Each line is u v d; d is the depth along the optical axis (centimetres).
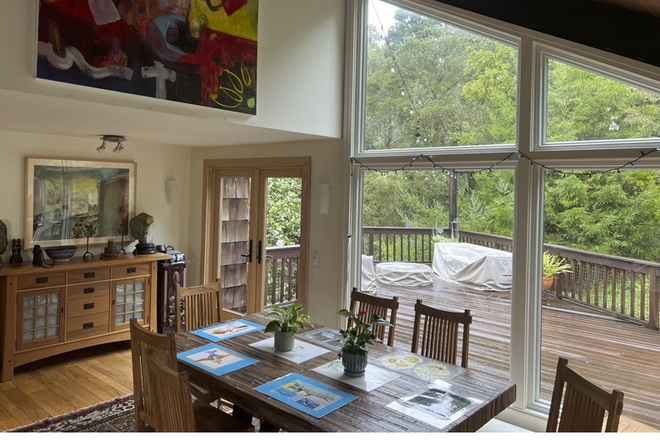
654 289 301
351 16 442
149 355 205
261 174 520
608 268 318
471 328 377
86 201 489
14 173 438
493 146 362
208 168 569
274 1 383
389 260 429
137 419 243
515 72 354
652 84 294
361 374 238
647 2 272
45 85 264
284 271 499
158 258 492
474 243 376
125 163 521
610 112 312
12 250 427
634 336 309
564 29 321
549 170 338
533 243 341
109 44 287
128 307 471
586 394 178
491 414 213
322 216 462
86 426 320
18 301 396
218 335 299
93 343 445
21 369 421
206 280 572
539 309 345
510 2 346
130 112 314
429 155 393
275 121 385
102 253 479
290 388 220
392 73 428
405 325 419
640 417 306
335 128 440
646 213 303
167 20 314
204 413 262
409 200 416
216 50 341
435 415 197
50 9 263
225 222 560
